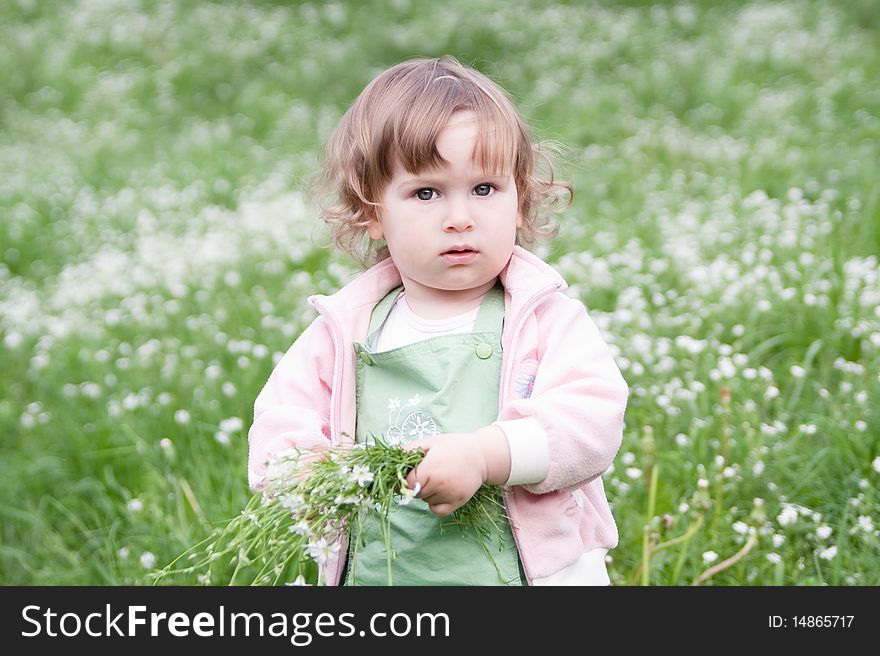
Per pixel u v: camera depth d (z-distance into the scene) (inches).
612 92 618.5
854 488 222.7
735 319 299.4
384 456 142.3
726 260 348.5
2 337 363.9
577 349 154.3
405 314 161.2
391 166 152.7
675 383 259.0
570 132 546.9
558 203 220.4
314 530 144.3
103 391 310.2
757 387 259.0
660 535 213.3
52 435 289.4
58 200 506.3
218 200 504.4
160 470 262.1
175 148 596.7
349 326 161.6
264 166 550.0
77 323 358.6
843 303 295.3
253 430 161.3
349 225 166.6
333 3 828.0
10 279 419.8
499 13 768.9
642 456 228.4
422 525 149.6
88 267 416.2
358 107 161.2
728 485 223.5
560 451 144.3
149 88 702.5
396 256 155.3
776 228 366.3
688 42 728.3
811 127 524.7
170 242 438.0
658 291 335.3
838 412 242.2
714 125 555.2
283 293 358.0
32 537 250.7
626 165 491.2
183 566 216.8
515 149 153.8
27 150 607.8
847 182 414.9
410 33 736.3
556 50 714.2
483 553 149.6
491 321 156.4
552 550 150.2
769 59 656.4
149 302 374.0
